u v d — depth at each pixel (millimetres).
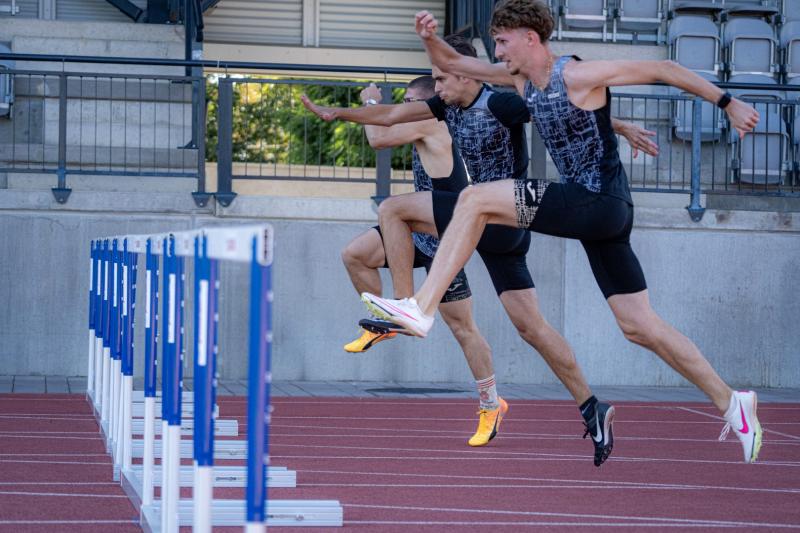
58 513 10750
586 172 11281
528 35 11172
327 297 26422
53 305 25484
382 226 13273
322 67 25891
